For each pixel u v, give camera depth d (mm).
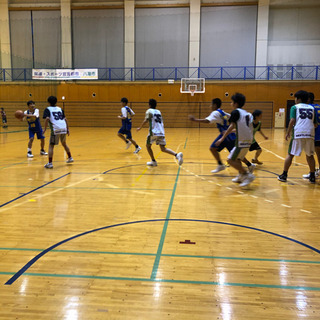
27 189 4449
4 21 19484
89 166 6203
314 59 18406
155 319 1680
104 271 2186
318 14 18125
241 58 18734
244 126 4258
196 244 2635
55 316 1707
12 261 2338
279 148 9273
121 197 4070
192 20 18672
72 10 19250
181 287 1985
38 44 19578
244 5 18375
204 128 18484
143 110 18938
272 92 18062
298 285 2014
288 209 3572
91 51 19438
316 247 2582
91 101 19156
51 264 2289
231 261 2334
